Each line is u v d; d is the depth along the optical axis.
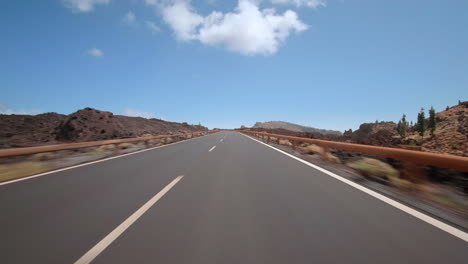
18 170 6.75
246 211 3.68
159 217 3.43
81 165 8.49
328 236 2.82
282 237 2.79
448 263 2.22
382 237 2.78
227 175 6.56
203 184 5.50
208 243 2.65
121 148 15.27
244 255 2.39
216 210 3.73
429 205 3.92
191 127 88.56
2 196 4.56
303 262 2.25
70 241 2.69
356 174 6.67
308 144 12.62
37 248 2.52
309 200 4.24
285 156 11.05
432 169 4.53
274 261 2.27
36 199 4.34
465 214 3.51
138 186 5.32
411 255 2.37
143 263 2.24
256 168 7.71
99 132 25.73
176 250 2.49
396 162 5.86
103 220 3.32
